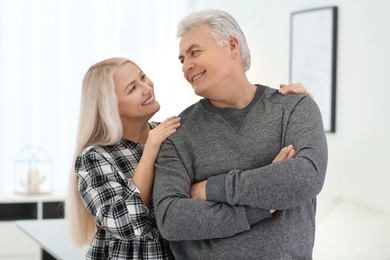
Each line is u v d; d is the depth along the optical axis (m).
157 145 2.12
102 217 2.11
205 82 2.04
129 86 2.32
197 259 2.04
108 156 2.25
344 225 3.74
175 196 1.98
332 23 4.38
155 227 2.20
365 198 4.08
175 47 6.55
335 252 3.52
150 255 2.18
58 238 3.48
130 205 2.09
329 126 4.41
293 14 4.80
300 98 2.04
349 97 4.25
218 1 6.18
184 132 2.10
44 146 6.27
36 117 6.24
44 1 6.20
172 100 6.54
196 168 2.05
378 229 3.54
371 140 4.04
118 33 6.40
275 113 2.03
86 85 2.33
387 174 3.89
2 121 6.16
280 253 1.96
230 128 2.05
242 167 2.00
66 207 2.42
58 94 6.27
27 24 6.17
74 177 2.34
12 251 5.92
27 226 3.84
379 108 3.96
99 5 6.34
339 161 4.34
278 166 1.86
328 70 4.42
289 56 4.89
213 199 1.92
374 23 4.01
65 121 6.30
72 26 6.27
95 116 2.31
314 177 1.87
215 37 2.03
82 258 3.02
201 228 1.90
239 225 1.88
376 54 3.99
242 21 5.70
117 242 2.21
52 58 6.25
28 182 6.12
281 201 1.84
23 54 6.18
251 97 2.10
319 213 4.06
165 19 6.53
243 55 2.10
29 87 6.21
